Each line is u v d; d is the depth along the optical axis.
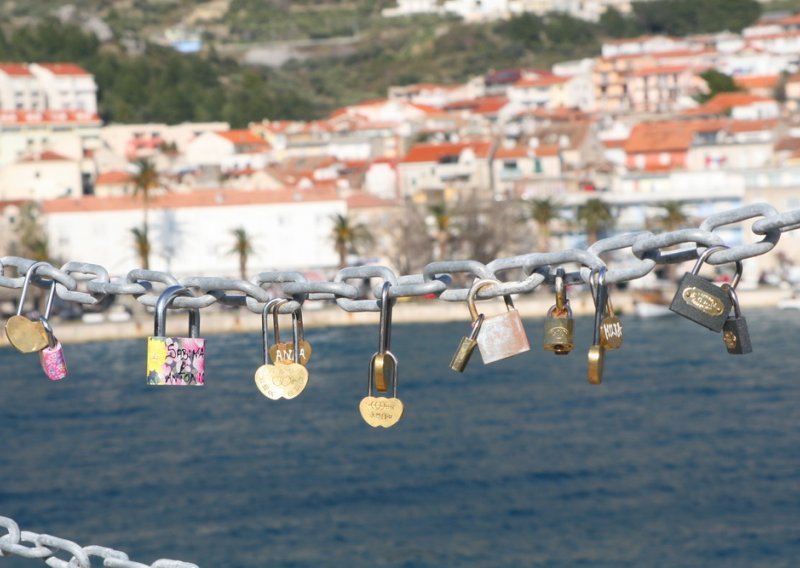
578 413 144.50
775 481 102.75
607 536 87.94
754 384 159.75
